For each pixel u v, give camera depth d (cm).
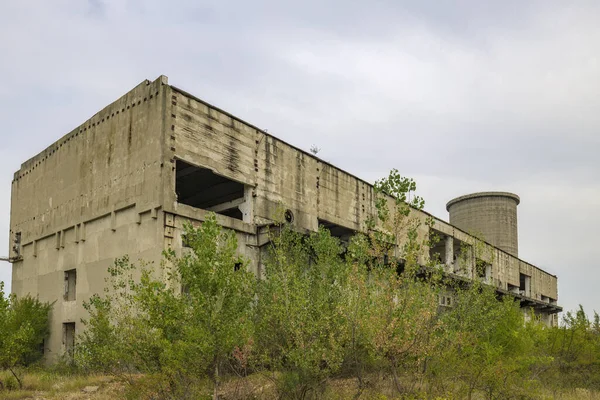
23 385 2073
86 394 1877
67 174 3322
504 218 7119
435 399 1468
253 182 3006
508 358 1984
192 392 1520
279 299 1619
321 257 2042
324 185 3556
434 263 1633
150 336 1515
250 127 3050
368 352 1545
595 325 2792
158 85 2672
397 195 1524
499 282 5769
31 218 3656
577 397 2073
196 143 2730
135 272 2616
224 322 1448
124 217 2778
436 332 1669
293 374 1509
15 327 2923
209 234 1507
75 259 3117
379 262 1590
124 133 2869
